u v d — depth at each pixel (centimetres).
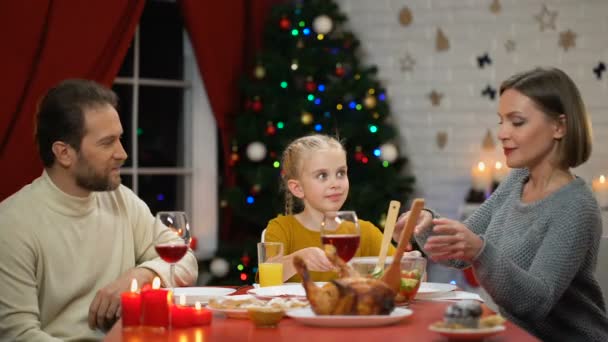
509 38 562
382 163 518
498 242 239
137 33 507
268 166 511
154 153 518
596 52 555
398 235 238
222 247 514
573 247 218
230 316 192
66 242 252
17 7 428
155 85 516
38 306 247
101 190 255
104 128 252
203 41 513
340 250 205
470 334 158
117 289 237
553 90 231
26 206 250
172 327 180
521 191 244
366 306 177
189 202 532
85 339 250
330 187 283
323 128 504
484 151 562
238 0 529
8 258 242
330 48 524
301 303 194
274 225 288
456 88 567
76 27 446
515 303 206
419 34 570
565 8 558
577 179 231
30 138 430
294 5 528
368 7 573
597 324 229
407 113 572
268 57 511
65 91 253
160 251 216
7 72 426
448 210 568
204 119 532
